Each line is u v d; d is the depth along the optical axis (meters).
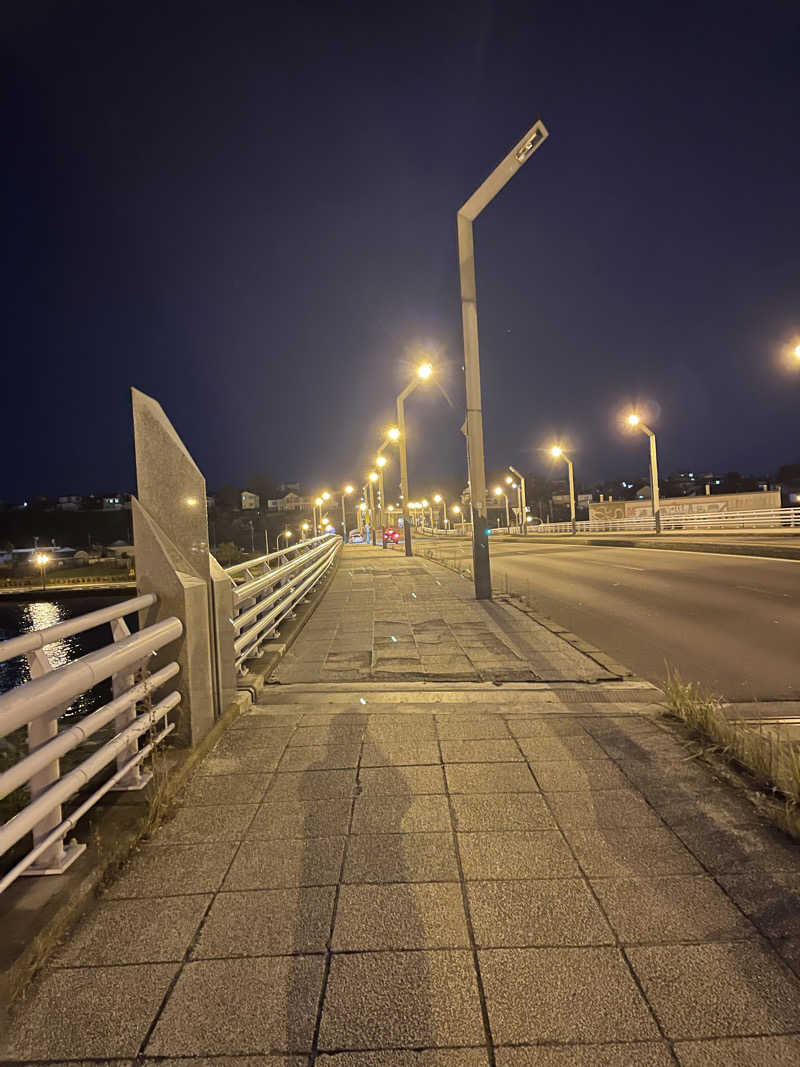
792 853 3.04
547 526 81.69
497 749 4.50
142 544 4.39
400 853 3.11
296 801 3.73
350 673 7.21
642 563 23.39
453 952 2.38
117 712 3.42
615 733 4.82
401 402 31.44
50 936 2.44
